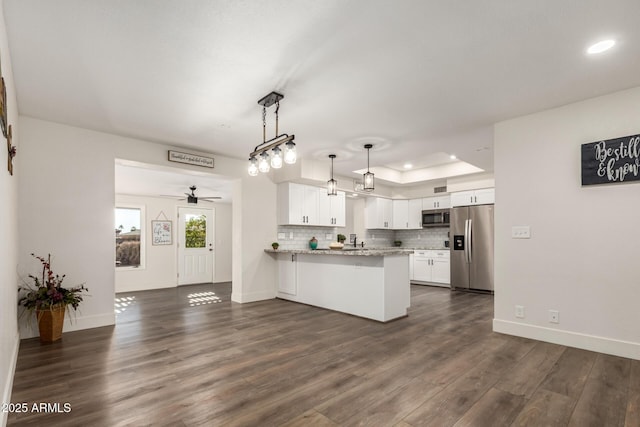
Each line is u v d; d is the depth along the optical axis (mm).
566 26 2023
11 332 2572
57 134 3688
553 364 2680
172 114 3434
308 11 1883
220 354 2945
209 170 4969
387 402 2088
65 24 1993
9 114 2316
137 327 3877
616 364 2670
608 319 2924
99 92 2926
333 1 1800
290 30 2061
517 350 3016
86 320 3803
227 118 3559
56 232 3648
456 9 1868
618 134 2914
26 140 3498
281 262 5684
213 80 2707
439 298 5672
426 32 2084
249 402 2092
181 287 7719
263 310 4777
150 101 3115
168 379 2428
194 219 8508
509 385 2314
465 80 2723
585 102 3102
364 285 4301
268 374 2512
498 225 3619
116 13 1901
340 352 2988
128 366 2672
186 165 4699
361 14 1909
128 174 5555
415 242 8125
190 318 4320
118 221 7496
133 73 2596
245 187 5441
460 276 6461
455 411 1981
